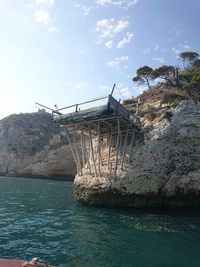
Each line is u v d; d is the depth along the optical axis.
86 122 31.00
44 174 89.62
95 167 32.81
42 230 21.50
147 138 33.00
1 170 99.75
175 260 16.06
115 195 30.78
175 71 48.38
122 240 19.31
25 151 98.81
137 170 30.98
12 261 10.97
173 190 31.00
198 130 33.53
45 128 105.81
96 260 15.59
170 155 32.19
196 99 35.94
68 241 18.84
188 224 24.30
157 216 27.08
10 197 39.75
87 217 26.23
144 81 53.38
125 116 30.12
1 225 22.73
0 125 105.75
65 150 87.38
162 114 34.59
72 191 50.53
